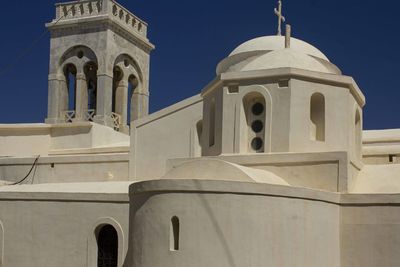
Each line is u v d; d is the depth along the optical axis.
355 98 25.56
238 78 24.09
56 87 41.78
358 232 21.98
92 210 26.23
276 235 20.22
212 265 19.64
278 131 23.42
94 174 33.66
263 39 32.56
